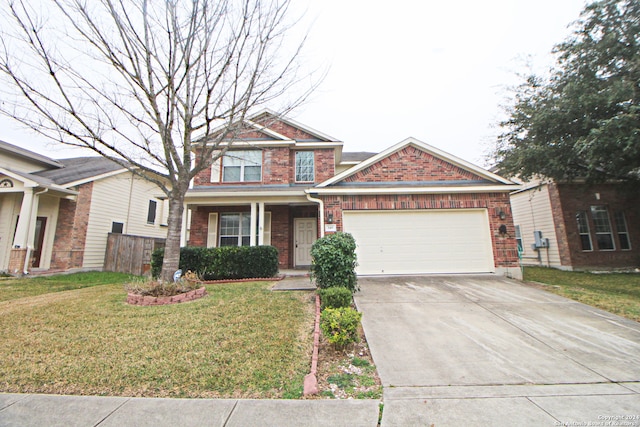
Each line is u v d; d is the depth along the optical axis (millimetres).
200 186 11602
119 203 13500
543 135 10664
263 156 11922
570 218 12461
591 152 8547
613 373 3424
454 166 9953
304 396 2979
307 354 3830
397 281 8250
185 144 6766
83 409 2697
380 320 5203
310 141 12422
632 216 12625
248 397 2932
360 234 9250
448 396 2988
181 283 6305
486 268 9008
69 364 3441
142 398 2887
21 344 3922
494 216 9180
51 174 12930
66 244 11352
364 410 2742
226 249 9062
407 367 3609
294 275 9750
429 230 9250
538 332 4656
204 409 2717
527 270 12266
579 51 9562
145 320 4785
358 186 9609
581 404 2836
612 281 9281
